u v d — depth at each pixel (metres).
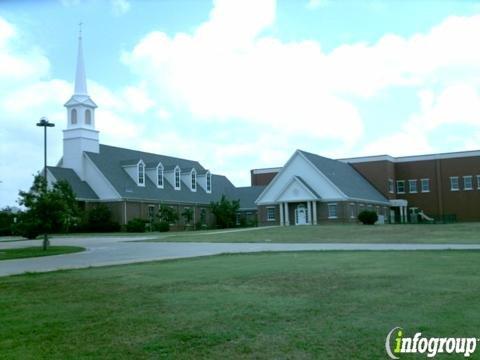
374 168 68.38
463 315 8.29
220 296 10.44
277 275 13.41
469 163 66.62
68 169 57.44
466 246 22.98
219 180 79.06
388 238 30.44
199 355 6.64
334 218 55.59
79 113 58.56
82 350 6.99
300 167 57.53
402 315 8.36
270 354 6.60
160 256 22.14
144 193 60.31
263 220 59.16
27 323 8.57
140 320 8.52
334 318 8.28
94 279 13.82
